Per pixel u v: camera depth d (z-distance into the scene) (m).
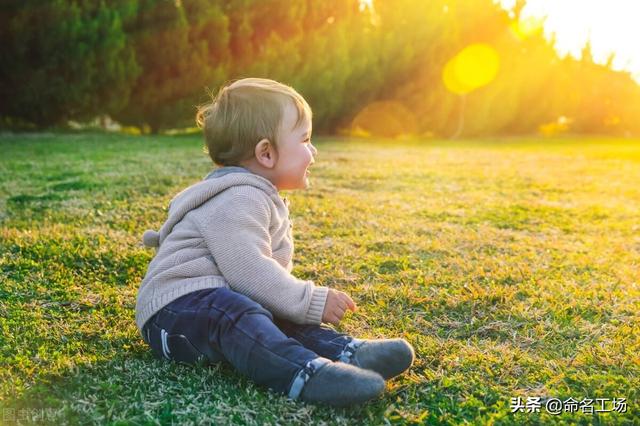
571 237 4.31
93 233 3.77
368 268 3.24
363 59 18.09
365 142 16.42
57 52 12.80
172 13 14.59
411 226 4.38
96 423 1.63
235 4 15.65
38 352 2.07
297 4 16.42
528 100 23.69
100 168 7.25
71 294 2.71
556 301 2.72
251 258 1.87
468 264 3.34
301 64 17.27
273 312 1.90
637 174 9.02
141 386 1.82
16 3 12.16
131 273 3.05
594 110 27.45
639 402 1.81
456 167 9.25
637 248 4.02
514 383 1.92
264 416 1.64
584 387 1.90
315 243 3.73
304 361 1.68
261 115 2.04
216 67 15.54
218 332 1.78
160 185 5.78
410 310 2.61
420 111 19.98
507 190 6.70
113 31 13.43
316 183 6.66
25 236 3.63
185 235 1.95
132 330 2.30
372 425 1.65
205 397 1.77
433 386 1.88
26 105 13.30
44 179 6.22
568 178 8.20
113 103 14.04
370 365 1.80
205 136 2.14
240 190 1.96
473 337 2.30
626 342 2.26
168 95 15.19
